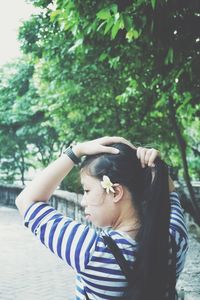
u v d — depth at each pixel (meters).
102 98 13.16
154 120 13.01
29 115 21.92
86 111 13.49
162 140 13.09
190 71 5.69
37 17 12.35
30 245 11.59
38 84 16.00
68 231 1.47
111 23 4.74
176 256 1.58
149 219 1.48
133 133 12.82
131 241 1.49
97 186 1.55
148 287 1.42
